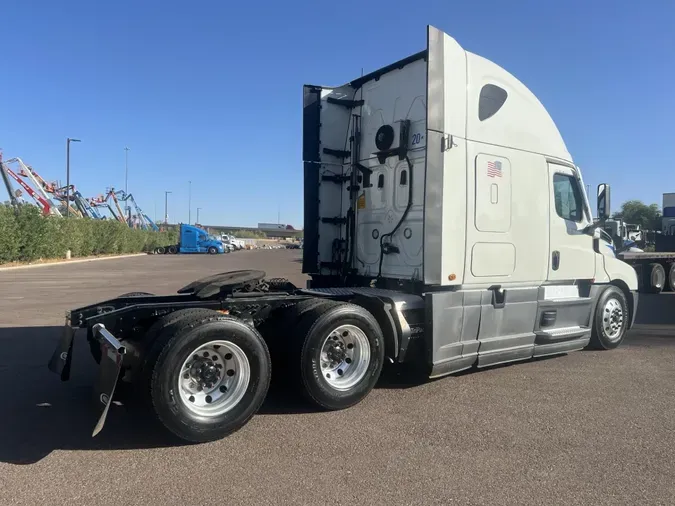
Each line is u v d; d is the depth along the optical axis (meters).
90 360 7.26
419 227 6.39
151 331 4.58
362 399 5.59
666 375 6.70
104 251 45.59
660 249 20.89
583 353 8.01
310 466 4.00
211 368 4.61
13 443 4.43
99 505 3.40
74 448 4.33
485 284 6.52
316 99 7.51
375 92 7.20
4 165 43.34
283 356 5.35
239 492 3.59
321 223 7.58
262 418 5.10
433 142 5.89
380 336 5.57
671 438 4.59
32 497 3.51
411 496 3.54
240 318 5.34
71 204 56.72
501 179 6.66
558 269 7.41
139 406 4.96
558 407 5.42
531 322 6.98
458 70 6.18
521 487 3.68
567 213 7.68
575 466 4.03
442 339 5.97
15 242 28.84
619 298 8.38
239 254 58.81
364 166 7.29
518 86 7.00
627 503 3.47
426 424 4.93
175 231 75.12
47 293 15.62
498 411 5.30
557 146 7.50
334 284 7.61
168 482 3.73
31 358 7.40
